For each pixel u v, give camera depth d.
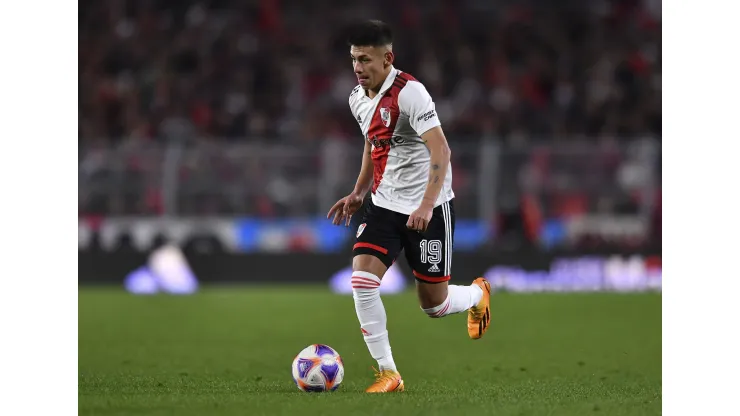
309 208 67.19
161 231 67.31
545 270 67.19
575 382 26.42
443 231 24.09
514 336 40.69
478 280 26.61
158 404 21.09
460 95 85.62
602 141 81.19
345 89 85.19
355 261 23.73
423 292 24.47
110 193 67.19
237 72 87.31
